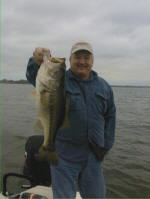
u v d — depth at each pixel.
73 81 1.33
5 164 2.97
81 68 1.33
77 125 1.29
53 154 1.13
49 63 1.08
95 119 1.33
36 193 1.41
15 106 9.88
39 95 1.07
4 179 1.48
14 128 5.03
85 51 1.32
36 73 1.17
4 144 3.83
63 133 1.30
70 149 1.31
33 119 6.41
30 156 1.45
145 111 10.08
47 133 1.11
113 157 3.46
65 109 1.17
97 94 1.34
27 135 4.45
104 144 1.47
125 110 10.23
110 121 1.48
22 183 2.44
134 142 4.38
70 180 1.30
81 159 1.32
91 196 1.36
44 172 1.45
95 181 1.36
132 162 3.27
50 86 1.09
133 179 2.77
